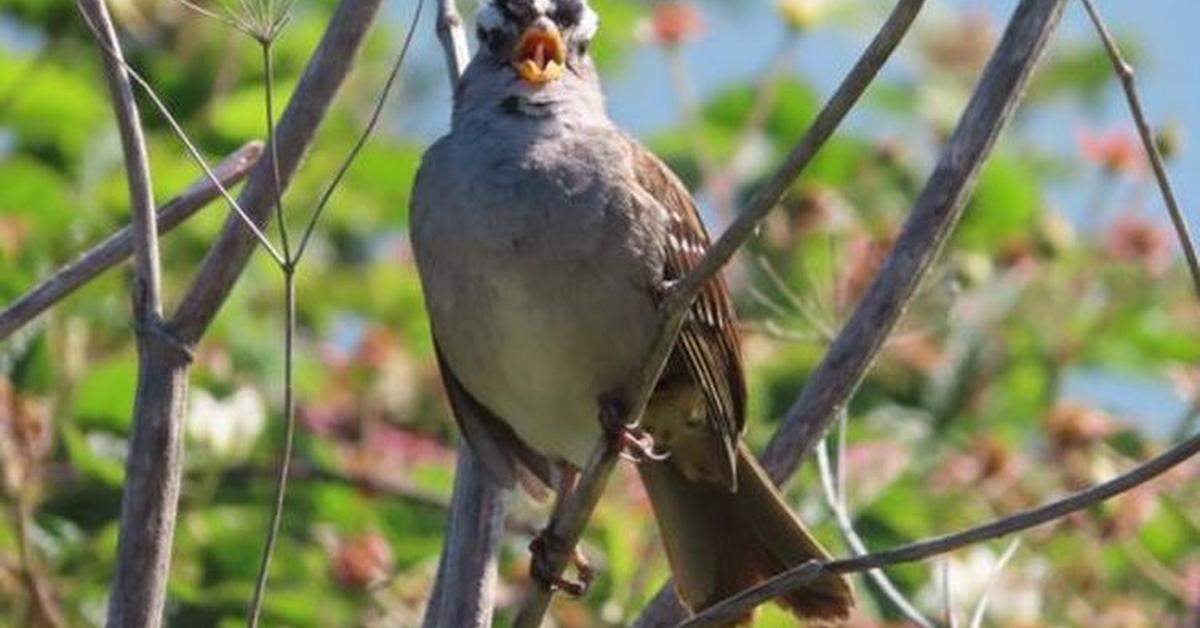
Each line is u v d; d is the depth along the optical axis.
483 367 9.67
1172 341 14.34
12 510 12.10
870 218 14.34
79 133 13.66
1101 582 12.94
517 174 9.49
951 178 9.52
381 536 12.62
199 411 12.35
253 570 12.27
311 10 14.67
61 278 9.13
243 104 13.58
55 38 14.05
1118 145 14.38
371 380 13.73
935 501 12.88
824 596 9.59
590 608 12.28
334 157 14.19
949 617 9.75
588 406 9.70
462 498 9.66
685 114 14.19
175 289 13.48
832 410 9.64
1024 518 8.12
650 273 9.52
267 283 14.12
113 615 8.69
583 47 9.83
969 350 13.73
